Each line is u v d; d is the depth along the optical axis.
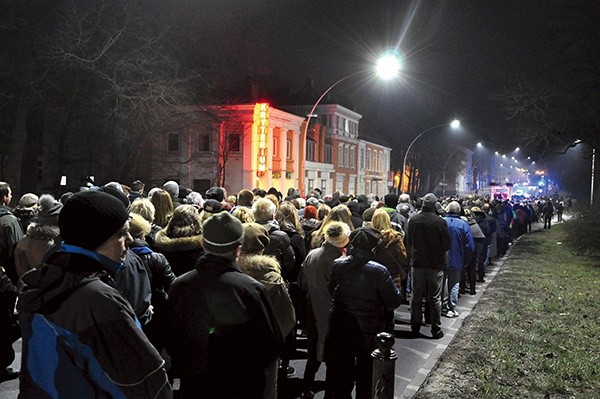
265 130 42.56
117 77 27.16
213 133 43.88
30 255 6.59
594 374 6.77
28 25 25.56
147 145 41.66
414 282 9.15
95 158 38.25
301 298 7.30
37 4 25.67
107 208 2.39
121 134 31.12
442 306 10.89
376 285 5.04
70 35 25.41
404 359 7.82
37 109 33.88
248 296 3.23
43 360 2.23
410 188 82.12
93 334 2.21
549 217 38.91
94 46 26.52
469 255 10.84
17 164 27.91
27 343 2.28
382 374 4.22
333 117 57.25
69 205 2.37
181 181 44.78
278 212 7.36
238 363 3.17
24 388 2.29
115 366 2.24
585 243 22.11
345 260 5.18
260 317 3.25
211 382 3.15
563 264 18.20
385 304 5.09
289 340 6.36
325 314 5.83
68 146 39.78
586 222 22.36
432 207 9.09
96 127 34.31
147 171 43.56
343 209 7.10
